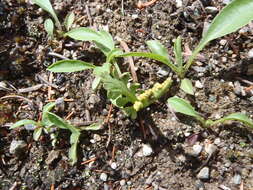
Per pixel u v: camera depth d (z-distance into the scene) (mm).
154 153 145
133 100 145
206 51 159
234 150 143
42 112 154
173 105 140
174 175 142
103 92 154
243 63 155
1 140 151
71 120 152
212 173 142
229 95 151
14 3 171
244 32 160
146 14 166
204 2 166
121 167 145
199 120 147
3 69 162
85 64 149
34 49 165
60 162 147
